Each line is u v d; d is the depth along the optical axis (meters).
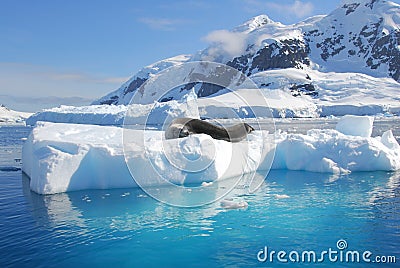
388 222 4.86
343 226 4.72
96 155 7.00
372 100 100.31
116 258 3.87
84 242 4.29
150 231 4.65
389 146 9.84
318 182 7.59
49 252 4.01
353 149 9.10
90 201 6.07
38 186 6.70
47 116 70.94
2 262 3.75
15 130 48.16
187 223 4.95
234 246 4.16
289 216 5.19
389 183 7.38
